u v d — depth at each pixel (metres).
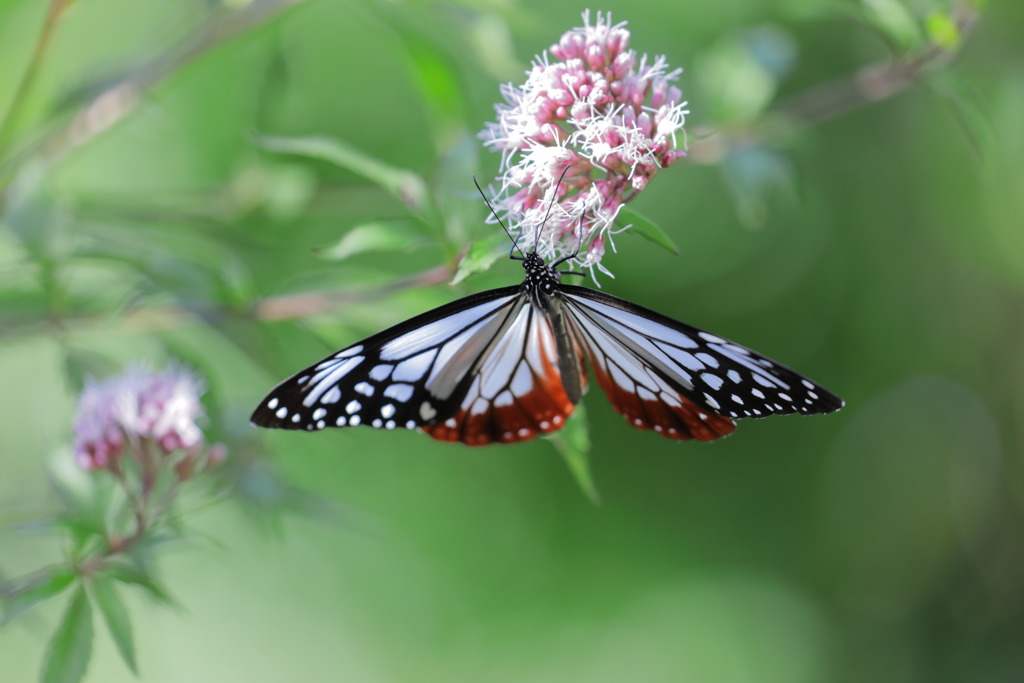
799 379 0.89
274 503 0.95
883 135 1.45
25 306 0.94
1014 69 1.06
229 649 1.39
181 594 1.38
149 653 1.34
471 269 0.88
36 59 0.93
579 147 0.89
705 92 0.99
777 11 1.25
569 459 0.91
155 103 0.98
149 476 0.93
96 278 0.96
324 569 1.47
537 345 0.90
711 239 1.42
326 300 0.95
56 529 0.91
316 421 0.89
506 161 0.89
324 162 1.12
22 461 1.12
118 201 0.98
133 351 0.99
